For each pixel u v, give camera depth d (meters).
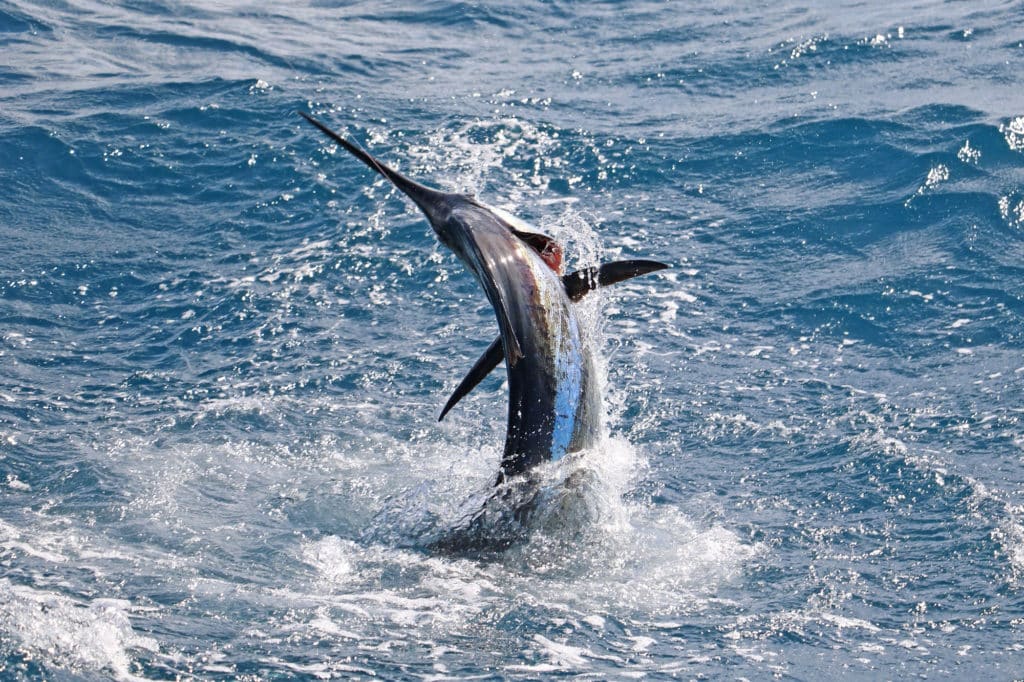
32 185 34.34
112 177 34.91
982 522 18.41
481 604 16.36
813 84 40.66
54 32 47.53
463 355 25.48
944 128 35.00
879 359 24.36
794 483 20.08
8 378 24.53
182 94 40.91
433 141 36.75
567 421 17.83
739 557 17.75
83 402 23.69
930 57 41.94
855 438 21.31
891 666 14.90
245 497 20.17
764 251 29.56
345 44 47.19
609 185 33.69
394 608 16.28
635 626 15.87
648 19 49.84
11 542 18.09
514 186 33.62
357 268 29.55
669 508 19.31
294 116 38.75
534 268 17.28
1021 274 27.27
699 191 33.19
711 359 24.66
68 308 28.05
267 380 24.55
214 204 33.38
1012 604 16.31
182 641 15.28
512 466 17.83
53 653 14.82
